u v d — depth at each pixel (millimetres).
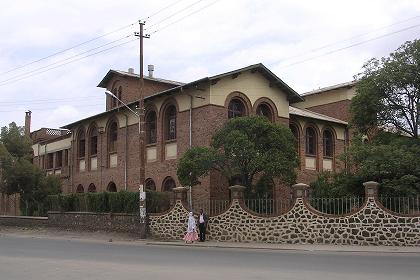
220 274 12031
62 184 43969
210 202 26016
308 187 23047
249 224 23750
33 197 39531
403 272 12359
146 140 34188
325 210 22656
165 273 12273
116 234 28312
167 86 40875
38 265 14094
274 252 18938
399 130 25906
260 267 13523
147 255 17266
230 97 30453
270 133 25766
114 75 40750
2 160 39656
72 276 11836
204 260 15547
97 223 30297
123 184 35844
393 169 22531
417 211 21172
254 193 27094
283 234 22875
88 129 40719
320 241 22094
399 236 20703
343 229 21703
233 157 25453
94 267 13570
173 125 32469
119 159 36594
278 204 23797
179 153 31172
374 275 11758
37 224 34969
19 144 44969
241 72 30766
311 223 22375
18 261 15156
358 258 16188
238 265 14062
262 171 26859
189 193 29766
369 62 26359
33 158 51875
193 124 30375
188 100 30922
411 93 24984
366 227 21281
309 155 36031
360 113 26141
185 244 23031
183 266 13828
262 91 32156
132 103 34969
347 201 22375
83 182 40812
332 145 37938
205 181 28938
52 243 23234
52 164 48781
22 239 26312
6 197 48094
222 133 26328
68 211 33125
